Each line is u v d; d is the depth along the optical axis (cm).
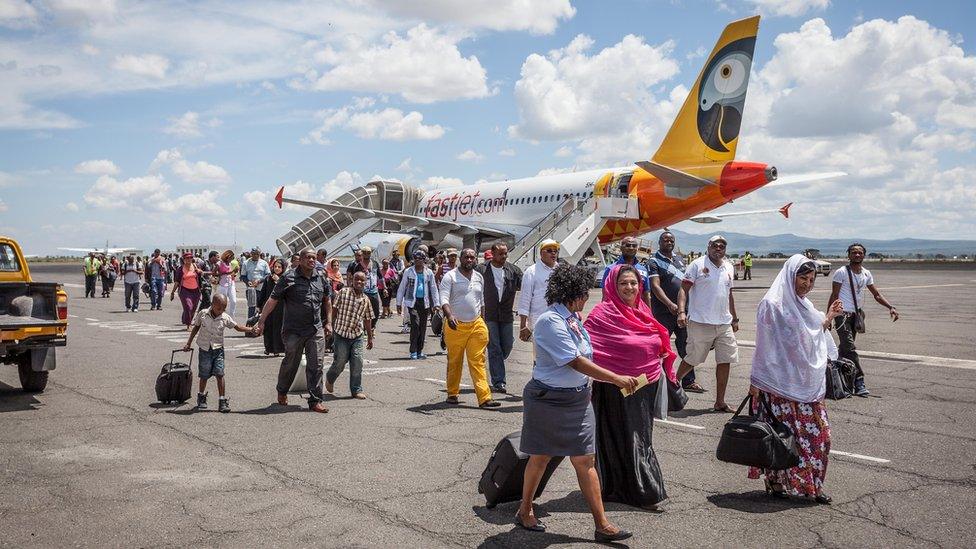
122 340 1488
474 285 820
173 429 705
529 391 437
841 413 766
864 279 876
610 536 425
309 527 445
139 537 425
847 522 456
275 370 1095
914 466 575
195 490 516
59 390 916
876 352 1227
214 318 782
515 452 464
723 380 786
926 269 6881
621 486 493
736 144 2197
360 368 874
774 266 8212
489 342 903
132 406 816
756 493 517
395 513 473
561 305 433
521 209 2925
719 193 2197
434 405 829
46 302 868
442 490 521
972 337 1433
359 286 874
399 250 2755
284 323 803
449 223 2875
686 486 534
